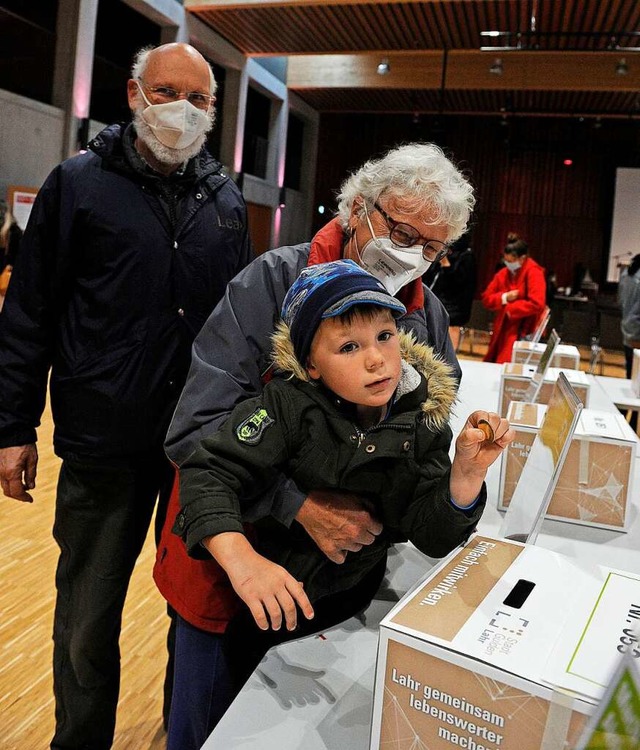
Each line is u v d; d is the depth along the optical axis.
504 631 0.64
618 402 2.81
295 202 14.52
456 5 7.85
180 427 1.02
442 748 0.63
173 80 1.52
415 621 0.66
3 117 6.70
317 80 12.46
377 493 0.91
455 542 0.90
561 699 0.55
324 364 0.83
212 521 0.81
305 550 0.99
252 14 8.94
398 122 14.58
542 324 3.02
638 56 10.23
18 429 1.57
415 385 0.90
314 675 0.92
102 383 1.54
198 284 1.62
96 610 1.62
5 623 2.32
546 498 1.03
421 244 1.06
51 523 3.11
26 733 1.82
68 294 1.58
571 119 14.02
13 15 6.89
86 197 1.51
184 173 1.60
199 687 1.16
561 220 14.54
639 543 1.39
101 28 8.27
